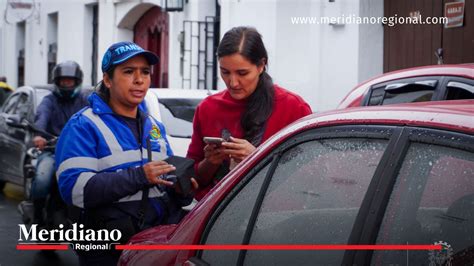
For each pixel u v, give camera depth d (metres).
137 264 3.32
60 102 7.99
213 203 3.04
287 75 12.31
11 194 12.19
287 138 2.78
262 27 12.59
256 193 2.84
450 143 2.11
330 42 11.80
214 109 4.34
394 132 2.29
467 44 10.14
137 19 18.45
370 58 11.43
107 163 4.09
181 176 4.08
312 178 2.60
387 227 2.22
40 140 7.63
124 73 4.12
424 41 10.81
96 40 20.12
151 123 4.30
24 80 24.84
